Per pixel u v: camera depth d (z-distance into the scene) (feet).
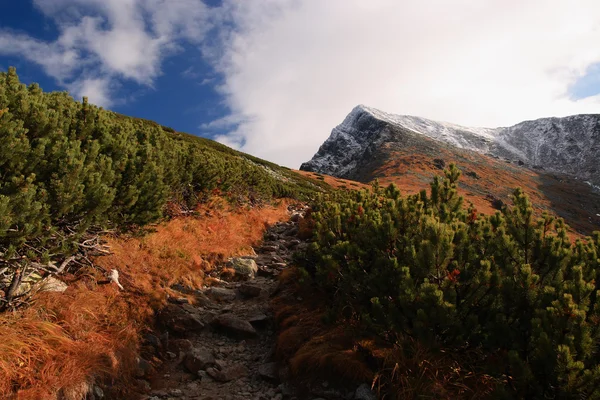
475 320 12.75
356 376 14.66
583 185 567.18
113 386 14.49
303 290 23.95
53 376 12.78
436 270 14.78
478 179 434.71
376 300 14.57
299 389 15.17
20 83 20.45
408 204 19.80
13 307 14.71
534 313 11.92
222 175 48.03
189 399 15.11
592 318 10.97
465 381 13.55
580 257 14.07
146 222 24.03
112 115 32.42
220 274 29.76
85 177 18.01
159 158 30.01
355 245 19.27
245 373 17.37
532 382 10.46
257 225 48.08
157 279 24.41
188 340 19.39
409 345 14.56
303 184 209.97
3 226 13.01
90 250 21.54
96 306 18.20
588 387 9.62
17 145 15.28
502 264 14.66
